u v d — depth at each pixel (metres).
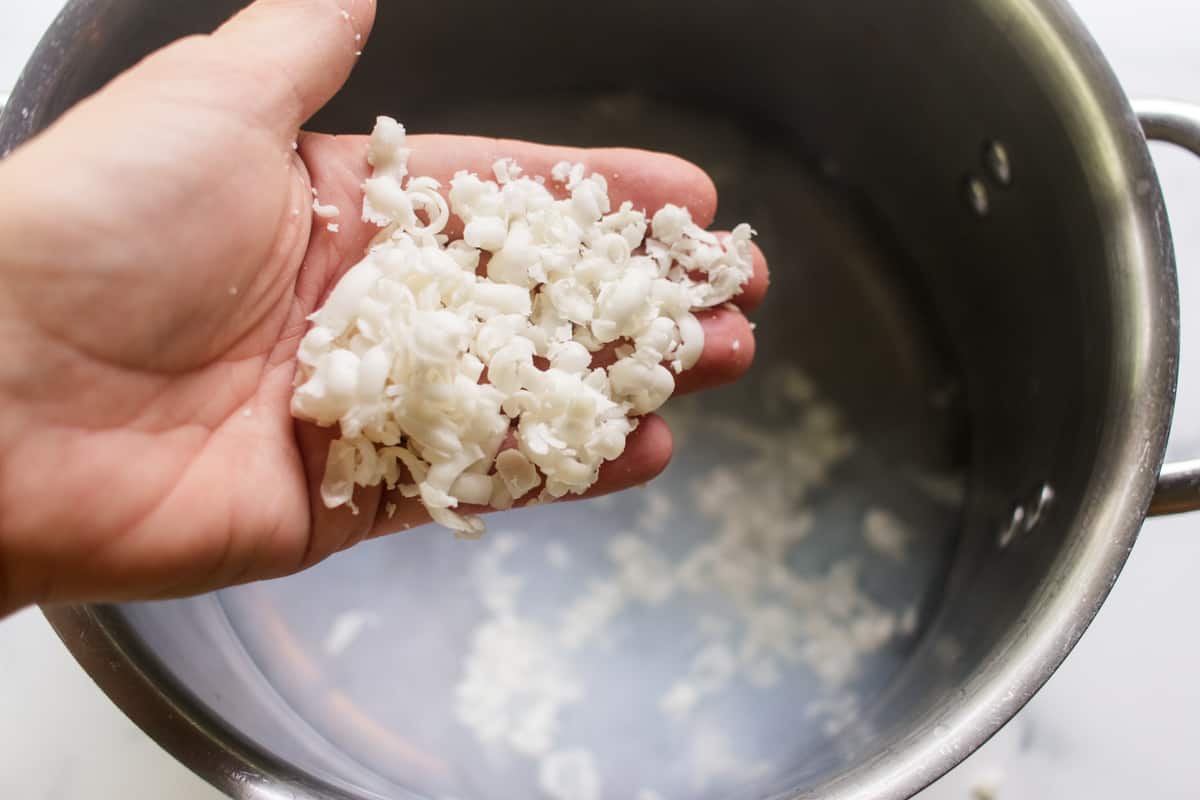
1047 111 0.25
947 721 0.21
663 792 0.28
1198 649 0.27
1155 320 0.23
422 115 0.32
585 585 0.31
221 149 0.21
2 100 0.24
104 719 0.26
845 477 0.32
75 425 0.20
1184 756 0.26
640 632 0.30
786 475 0.32
